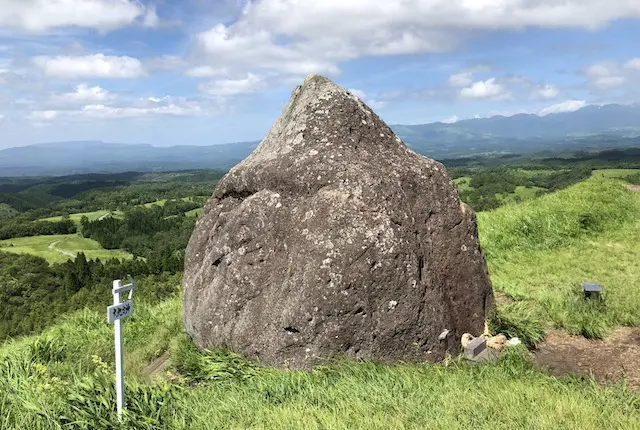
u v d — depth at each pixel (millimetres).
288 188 6766
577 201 16422
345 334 6027
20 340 10688
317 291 6023
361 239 6105
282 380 5625
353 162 6719
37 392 5438
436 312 6402
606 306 8523
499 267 11852
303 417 4738
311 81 7867
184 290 7691
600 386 5734
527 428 4465
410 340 6230
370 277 6059
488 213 16953
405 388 5352
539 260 12094
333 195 6371
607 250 12516
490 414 4766
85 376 5719
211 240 7492
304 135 7207
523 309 8125
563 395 5160
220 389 5723
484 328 7230
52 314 28094
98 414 4793
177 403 5289
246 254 6742
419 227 6859
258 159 7484
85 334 8984
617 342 7379
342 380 5543
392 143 7500
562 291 9508
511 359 6273
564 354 7078
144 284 19000
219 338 6793
